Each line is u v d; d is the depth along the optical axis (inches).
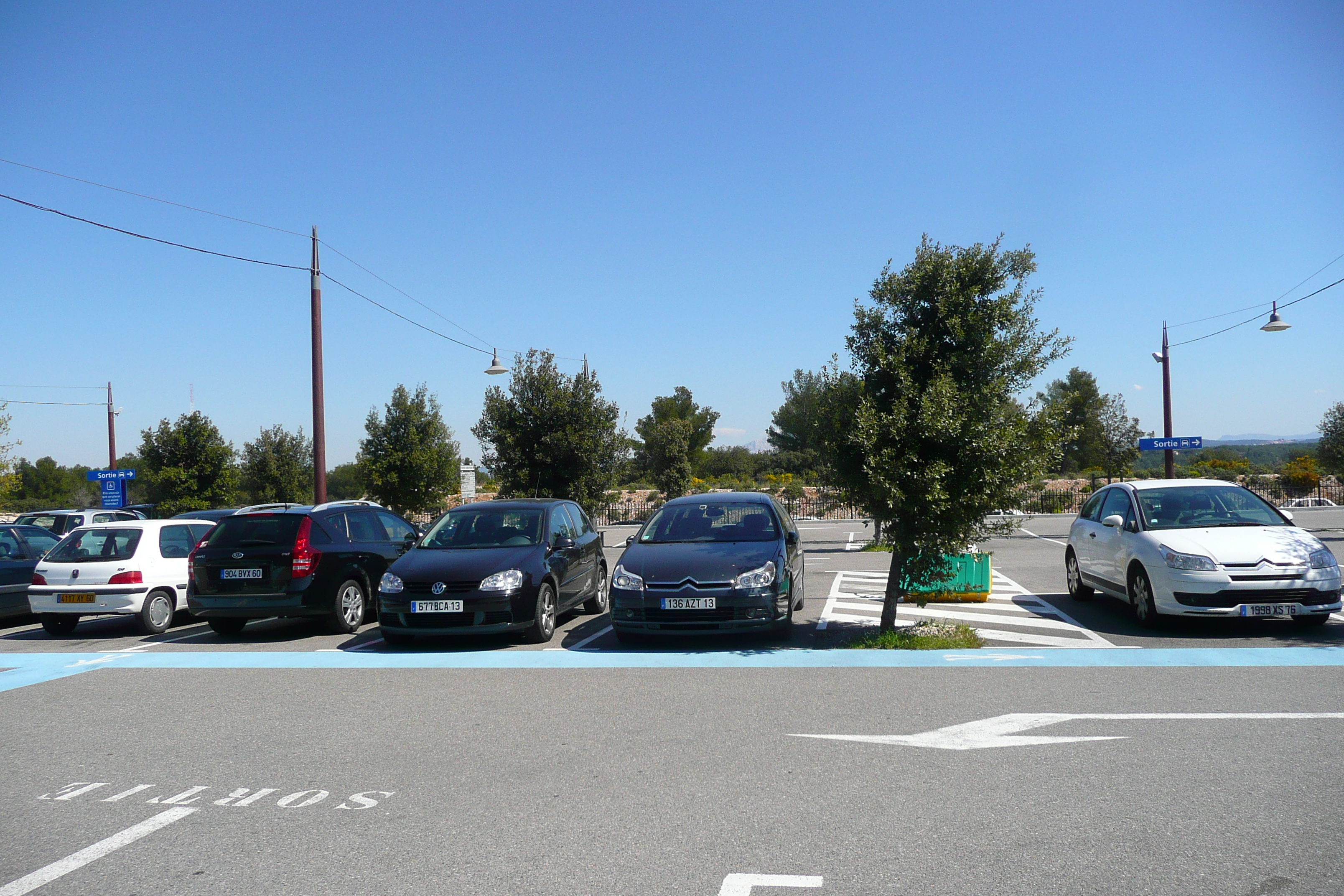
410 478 890.7
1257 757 202.5
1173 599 355.9
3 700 300.0
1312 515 1131.3
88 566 442.0
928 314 367.9
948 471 341.1
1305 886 138.7
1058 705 253.3
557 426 815.1
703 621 350.0
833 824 168.9
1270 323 870.4
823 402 373.4
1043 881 142.5
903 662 319.0
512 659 349.4
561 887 145.3
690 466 1444.4
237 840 170.7
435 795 192.4
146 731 253.9
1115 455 1119.6
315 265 703.1
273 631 451.8
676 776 199.6
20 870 159.2
